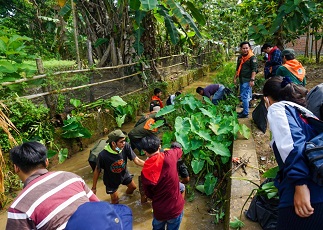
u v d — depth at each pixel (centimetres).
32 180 169
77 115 563
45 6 1356
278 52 543
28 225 154
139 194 423
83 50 1047
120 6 816
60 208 156
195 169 403
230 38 1823
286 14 637
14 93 447
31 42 1227
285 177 169
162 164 262
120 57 855
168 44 1136
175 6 642
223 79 1055
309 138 159
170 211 268
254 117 495
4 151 418
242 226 250
